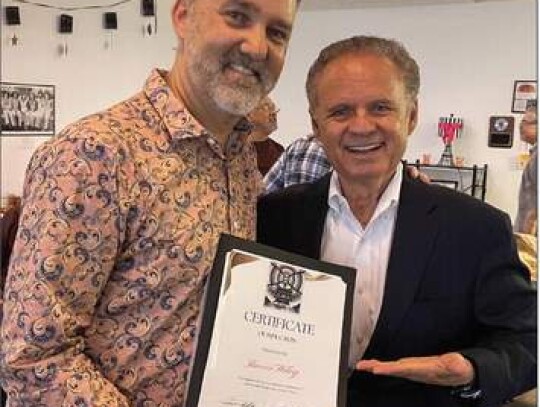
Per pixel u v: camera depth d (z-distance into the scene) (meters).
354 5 4.96
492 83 5.07
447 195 1.31
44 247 0.96
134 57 4.86
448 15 5.11
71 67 4.55
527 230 1.36
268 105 1.84
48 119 4.43
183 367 1.08
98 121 1.03
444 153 5.25
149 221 1.04
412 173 1.40
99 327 1.05
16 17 4.24
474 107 5.16
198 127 1.08
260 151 2.22
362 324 1.30
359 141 1.22
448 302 1.26
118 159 1.00
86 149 0.99
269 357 1.02
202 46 1.08
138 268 1.05
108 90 4.76
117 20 4.72
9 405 1.01
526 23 4.90
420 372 1.12
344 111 1.23
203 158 1.12
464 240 1.26
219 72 1.08
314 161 2.11
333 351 1.05
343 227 1.34
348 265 1.32
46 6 4.39
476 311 1.27
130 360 1.06
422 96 5.32
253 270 1.03
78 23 4.55
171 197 1.07
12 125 4.23
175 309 1.07
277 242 1.38
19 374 0.97
